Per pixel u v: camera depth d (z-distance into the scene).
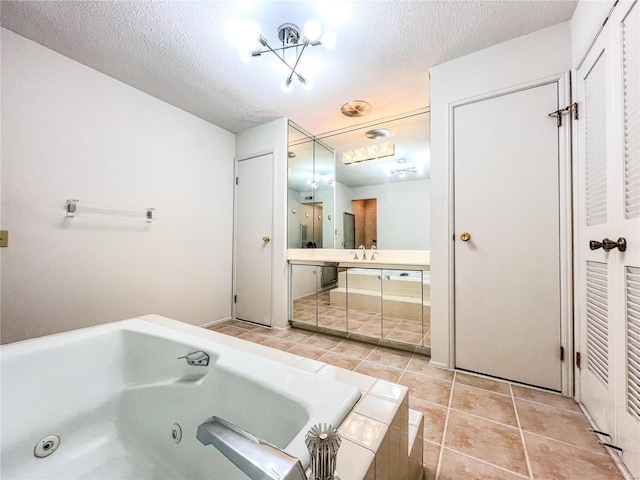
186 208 2.59
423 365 1.89
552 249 1.55
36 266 1.68
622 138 1.04
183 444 1.03
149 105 2.29
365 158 2.97
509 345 1.65
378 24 1.55
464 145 1.80
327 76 2.04
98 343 1.24
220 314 2.93
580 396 1.41
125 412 1.21
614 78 1.09
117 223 2.08
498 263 1.69
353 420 0.69
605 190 1.17
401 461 0.77
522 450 1.10
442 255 1.85
